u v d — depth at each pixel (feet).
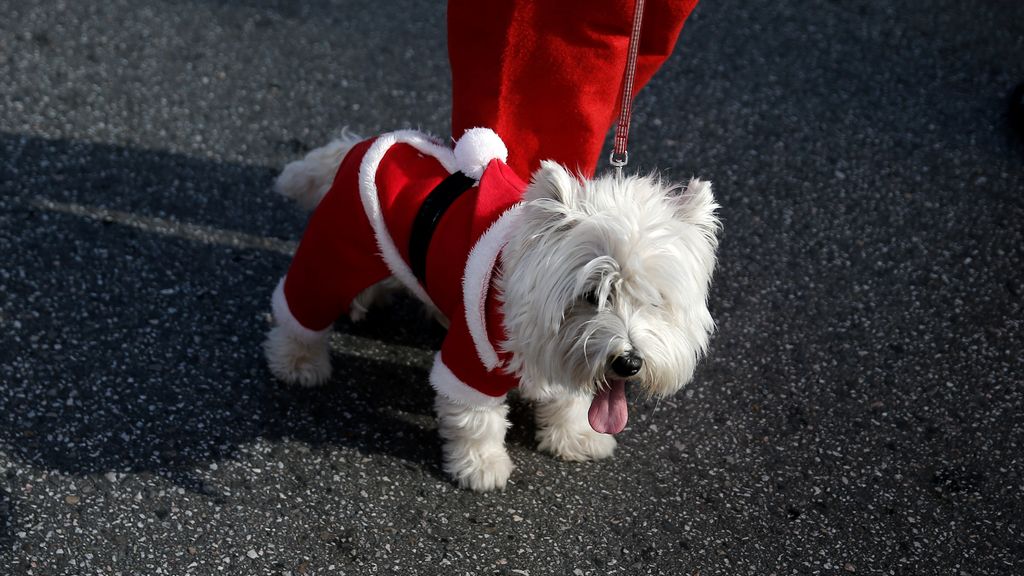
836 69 18.28
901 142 16.79
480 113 10.89
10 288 13.11
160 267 13.66
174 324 12.95
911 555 10.90
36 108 16.07
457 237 9.99
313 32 18.28
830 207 15.55
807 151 16.56
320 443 11.73
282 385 12.37
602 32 10.47
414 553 10.61
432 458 11.70
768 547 10.93
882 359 13.23
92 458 11.22
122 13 18.28
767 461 11.89
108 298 13.16
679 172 16.02
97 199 14.58
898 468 11.84
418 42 18.28
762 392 12.75
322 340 12.17
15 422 11.50
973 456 12.01
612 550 10.82
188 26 18.13
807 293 14.15
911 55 18.62
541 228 9.15
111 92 16.56
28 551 10.21
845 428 12.31
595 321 9.17
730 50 18.57
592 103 10.84
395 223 10.49
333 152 12.44
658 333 9.29
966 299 14.11
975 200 15.74
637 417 12.37
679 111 17.20
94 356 12.41
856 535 11.09
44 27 17.78
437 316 13.14
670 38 10.93
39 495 10.75
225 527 10.67
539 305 9.18
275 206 14.80
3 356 12.24
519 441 12.12
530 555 10.71
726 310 13.84
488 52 10.74
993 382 12.94
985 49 18.81
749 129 16.93
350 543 10.65
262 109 16.55
